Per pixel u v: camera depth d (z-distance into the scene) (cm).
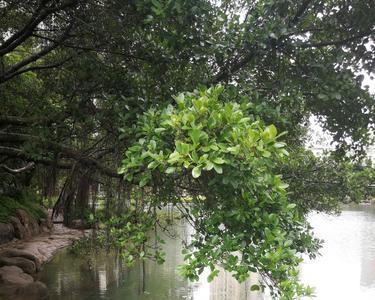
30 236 1855
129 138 390
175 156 240
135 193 518
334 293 1137
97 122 532
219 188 286
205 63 457
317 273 1334
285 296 259
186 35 416
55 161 640
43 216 2153
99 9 526
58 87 650
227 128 258
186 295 1087
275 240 265
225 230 294
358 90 450
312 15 462
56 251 1627
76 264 1412
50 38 693
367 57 469
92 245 849
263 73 493
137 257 413
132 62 515
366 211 3269
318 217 2630
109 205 614
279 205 285
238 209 270
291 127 473
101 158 611
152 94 456
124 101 447
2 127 760
